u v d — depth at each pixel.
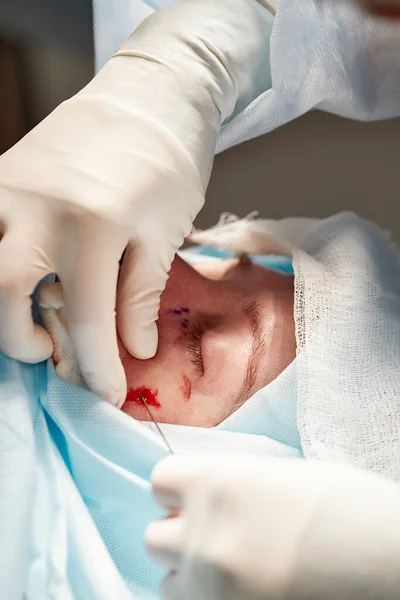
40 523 0.77
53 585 0.73
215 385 0.98
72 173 0.84
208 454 0.73
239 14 1.04
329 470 0.68
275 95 1.02
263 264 1.31
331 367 0.94
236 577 0.62
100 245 0.82
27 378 0.87
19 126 1.61
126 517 0.85
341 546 0.62
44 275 0.83
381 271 1.14
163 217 0.89
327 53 1.02
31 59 1.54
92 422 0.85
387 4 0.93
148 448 0.84
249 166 1.73
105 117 0.91
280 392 0.93
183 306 1.07
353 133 1.68
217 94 1.00
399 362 0.96
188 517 0.67
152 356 0.96
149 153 0.89
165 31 1.01
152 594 0.83
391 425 0.90
